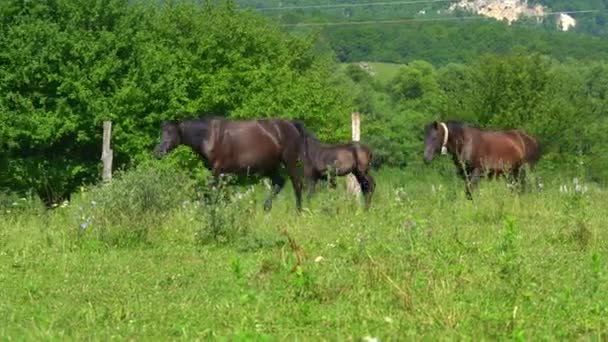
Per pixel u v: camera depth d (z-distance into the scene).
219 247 14.39
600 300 9.38
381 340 8.01
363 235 13.03
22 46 35.59
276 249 13.58
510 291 9.84
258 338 7.88
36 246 14.47
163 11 46.72
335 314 9.07
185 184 17.67
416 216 14.85
